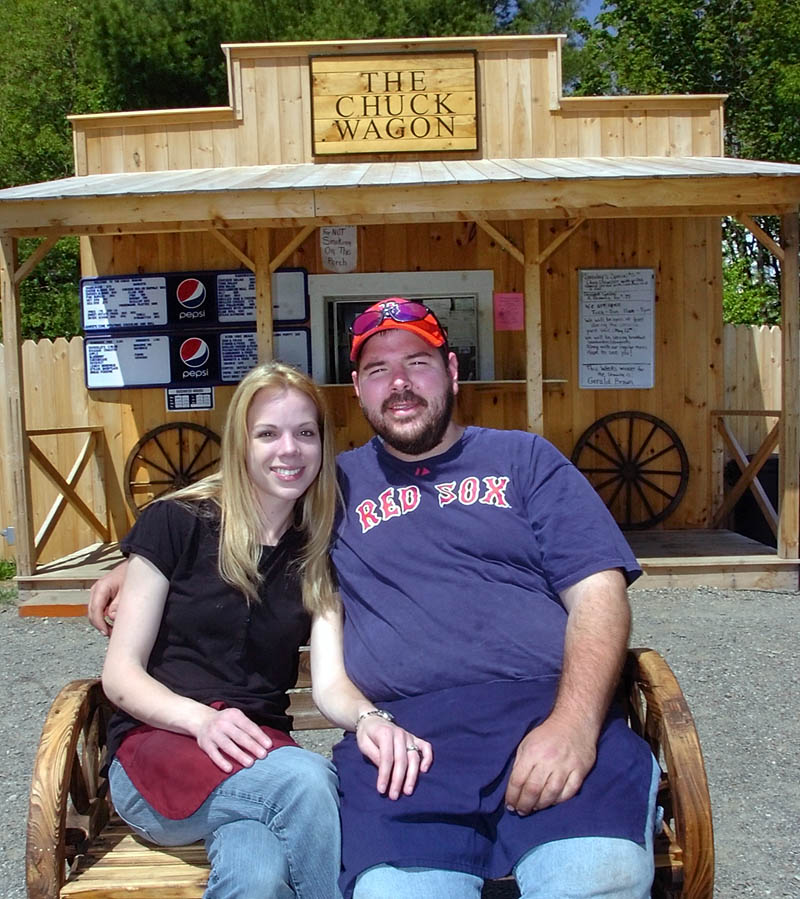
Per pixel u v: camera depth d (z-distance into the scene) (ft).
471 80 27.53
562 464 9.37
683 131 28.12
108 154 28.27
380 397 9.38
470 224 27.71
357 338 9.66
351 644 9.20
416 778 8.07
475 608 8.91
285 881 7.66
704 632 20.52
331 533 9.46
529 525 9.18
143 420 28.55
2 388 29.07
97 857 8.38
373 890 7.47
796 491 23.84
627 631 8.63
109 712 9.46
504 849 7.80
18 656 20.36
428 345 9.45
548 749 7.75
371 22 62.64
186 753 8.11
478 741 8.32
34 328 67.26
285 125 27.89
